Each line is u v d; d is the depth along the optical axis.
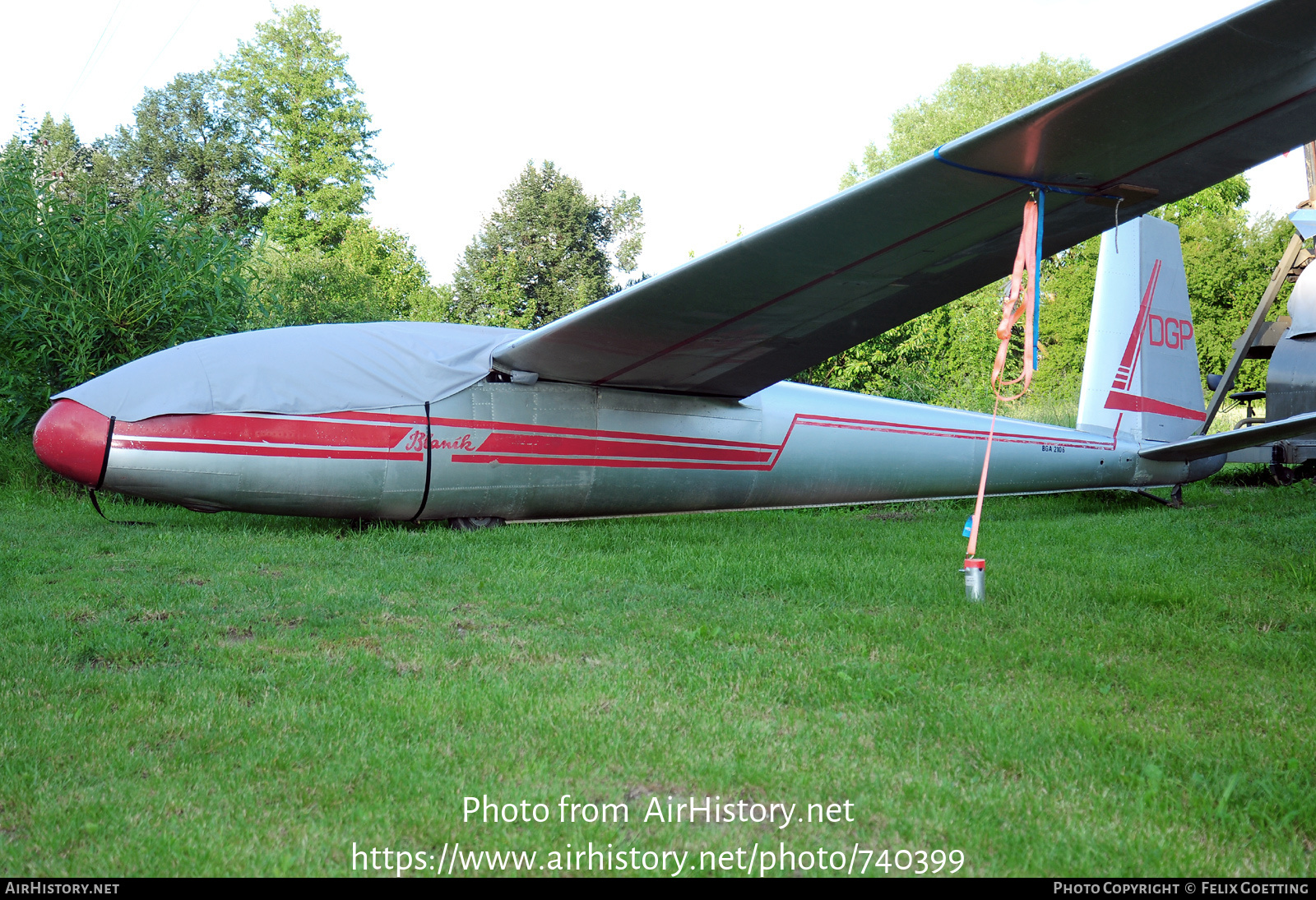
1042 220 4.88
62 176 10.80
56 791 2.20
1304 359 10.01
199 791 2.21
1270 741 2.55
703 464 8.13
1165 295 9.94
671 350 6.95
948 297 6.36
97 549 5.83
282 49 36.75
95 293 9.53
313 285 20.06
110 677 3.09
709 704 2.90
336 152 36.28
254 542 6.11
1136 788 2.26
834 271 5.79
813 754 2.48
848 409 8.88
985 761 2.44
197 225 10.62
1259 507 8.62
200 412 6.30
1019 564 5.60
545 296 37.28
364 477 6.67
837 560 5.71
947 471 9.23
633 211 41.00
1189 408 10.09
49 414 6.40
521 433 7.20
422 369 6.91
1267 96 4.12
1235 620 4.14
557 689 3.02
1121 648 3.62
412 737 2.57
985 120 30.50
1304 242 9.91
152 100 42.03
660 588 4.79
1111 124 4.25
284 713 2.73
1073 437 9.58
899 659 3.43
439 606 4.30
